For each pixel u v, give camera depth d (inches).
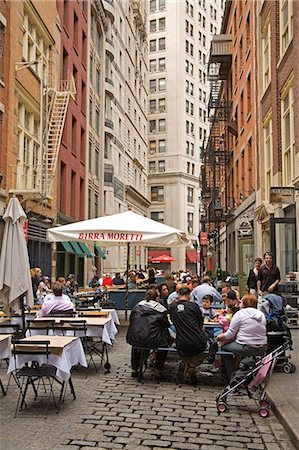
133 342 329.7
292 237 616.7
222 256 1563.7
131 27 2203.5
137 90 2378.2
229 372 314.7
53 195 967.6
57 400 282.8
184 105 3417.8
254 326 287.3
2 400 282.4
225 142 1392.7
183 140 3371.1
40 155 810.2
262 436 227.6
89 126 1373.0
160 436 225.9
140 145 2464.3
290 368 336.8
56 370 267.6
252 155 904.9
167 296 471.8
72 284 802.8
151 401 284.7
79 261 1261.1
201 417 256.1
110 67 1704.0
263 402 258.7
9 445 209.8
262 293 466.6
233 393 298.0
